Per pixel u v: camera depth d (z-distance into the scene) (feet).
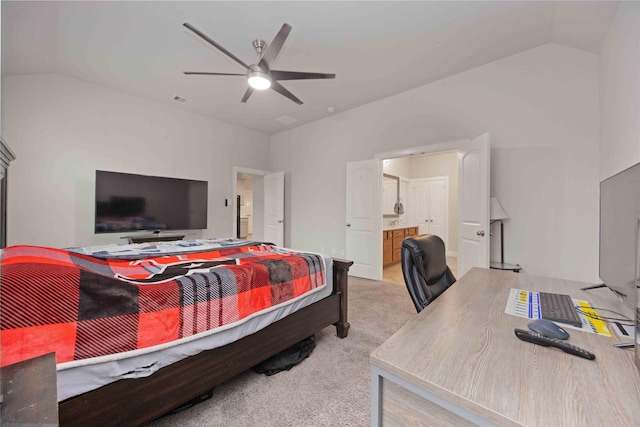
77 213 11.55
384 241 16.98
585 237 8.60
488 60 10.12
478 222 9.85
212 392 5.01
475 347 2.50
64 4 7.03
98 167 12.02
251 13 7.50
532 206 9.49
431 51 9.48
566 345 2.44
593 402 1.81
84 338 3.18
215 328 4.39
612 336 2.77
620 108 6.42
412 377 2.10
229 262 6.02
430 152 12.04
